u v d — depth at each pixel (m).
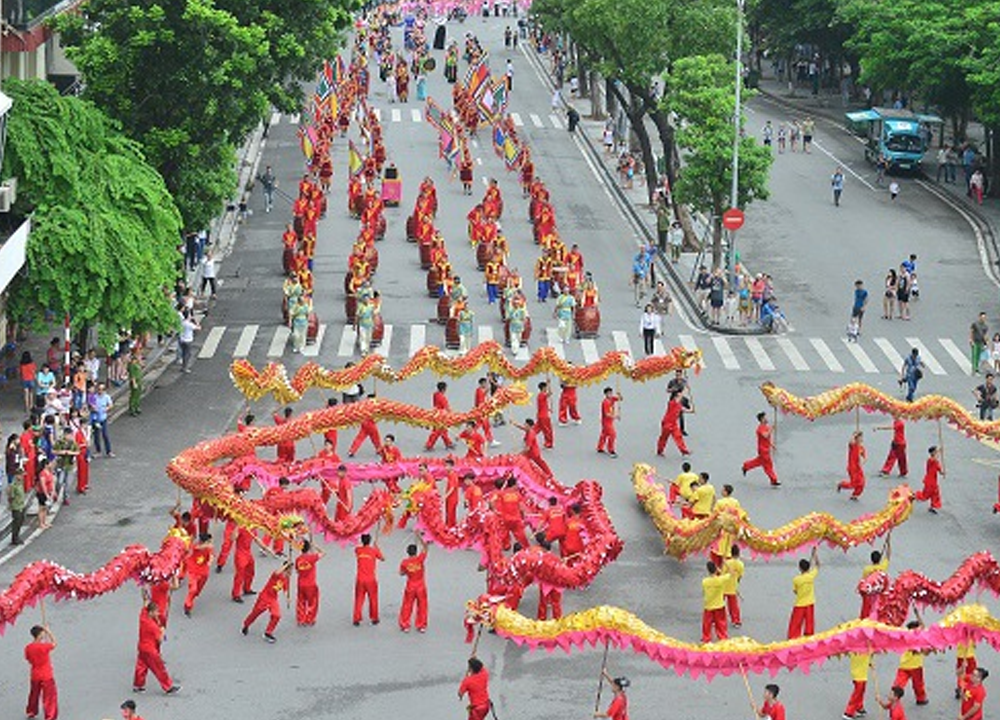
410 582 52.66
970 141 126.19
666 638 46.84
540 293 93.06
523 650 52.09
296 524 54.72
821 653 46.47
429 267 96.75
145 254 73.81
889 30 121.31
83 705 47.91
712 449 71.19
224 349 83.69
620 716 45.94
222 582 56.53
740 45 97.31
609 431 69.81
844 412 75.25
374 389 72.56
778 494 65.94
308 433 64.94
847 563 59.22
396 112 141.12
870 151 128.12
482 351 72.50
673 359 70.44
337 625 53.44
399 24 186.12
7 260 67.12
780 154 131.25
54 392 65.94
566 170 124.38
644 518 62.94
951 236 109.12
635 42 103.81
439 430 68.50
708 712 48.53
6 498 62.22
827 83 160.50
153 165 84.75
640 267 94.06
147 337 83.62
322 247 102.94
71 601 54.69
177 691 48.88
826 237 108.38
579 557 54.50
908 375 76.94
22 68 89.81
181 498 63.88
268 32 87.25
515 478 59.97
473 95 134.25
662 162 116.81
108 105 84.38
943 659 52.06
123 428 71.88
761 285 90.00
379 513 59.06
